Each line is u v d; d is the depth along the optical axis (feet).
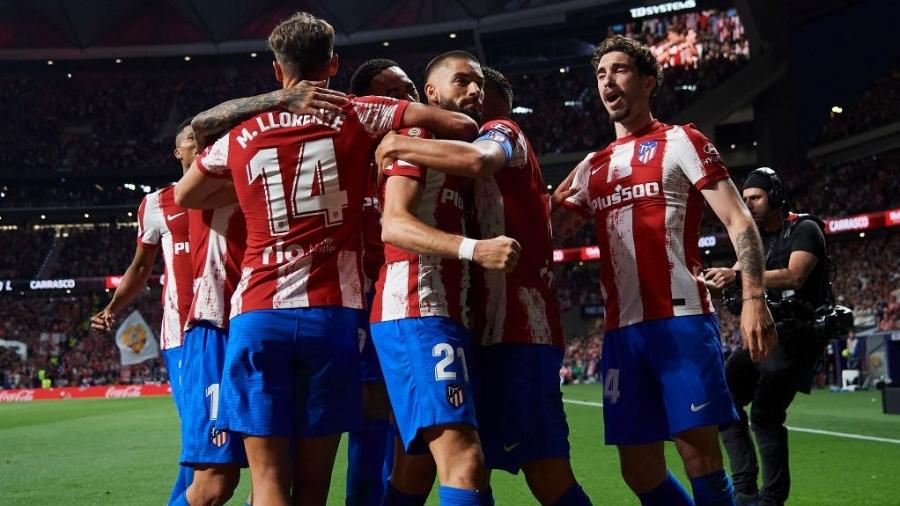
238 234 13.29
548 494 11.68
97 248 154.61
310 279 10.77
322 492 11.00
